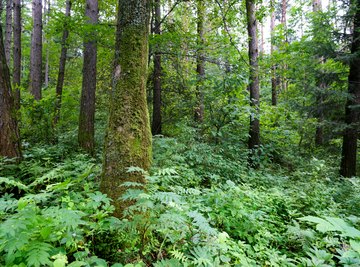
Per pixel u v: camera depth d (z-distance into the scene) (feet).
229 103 27.78
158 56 34.78
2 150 16.19
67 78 59.57
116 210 10.51
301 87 39.04
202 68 38.06
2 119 16.26
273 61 35.19
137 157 11.34
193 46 27.99
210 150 23.36
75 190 12.21
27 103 26.91
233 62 27.37
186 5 33.37
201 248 8.08
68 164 15.80
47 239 6.75
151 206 7.94
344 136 29.78
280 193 16.97
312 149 38.47
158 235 9.69
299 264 9.53
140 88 11.97
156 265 7.32
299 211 15.83
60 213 7.14
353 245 7.54
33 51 38.34
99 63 40.22
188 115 36.47
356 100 28.78
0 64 16.42
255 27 30.04
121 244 8.77
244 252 10.38
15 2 34.88
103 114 38.81
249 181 21.34
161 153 20.76
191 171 18.26
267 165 28.89
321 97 32.94
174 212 9.20
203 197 14.15
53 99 27.81
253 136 29.68
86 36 24.45
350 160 29.17
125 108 11.57
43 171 14.99
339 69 32.42
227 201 13.17
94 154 24.97
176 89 37.91
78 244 8.07
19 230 6.47
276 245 11.96
